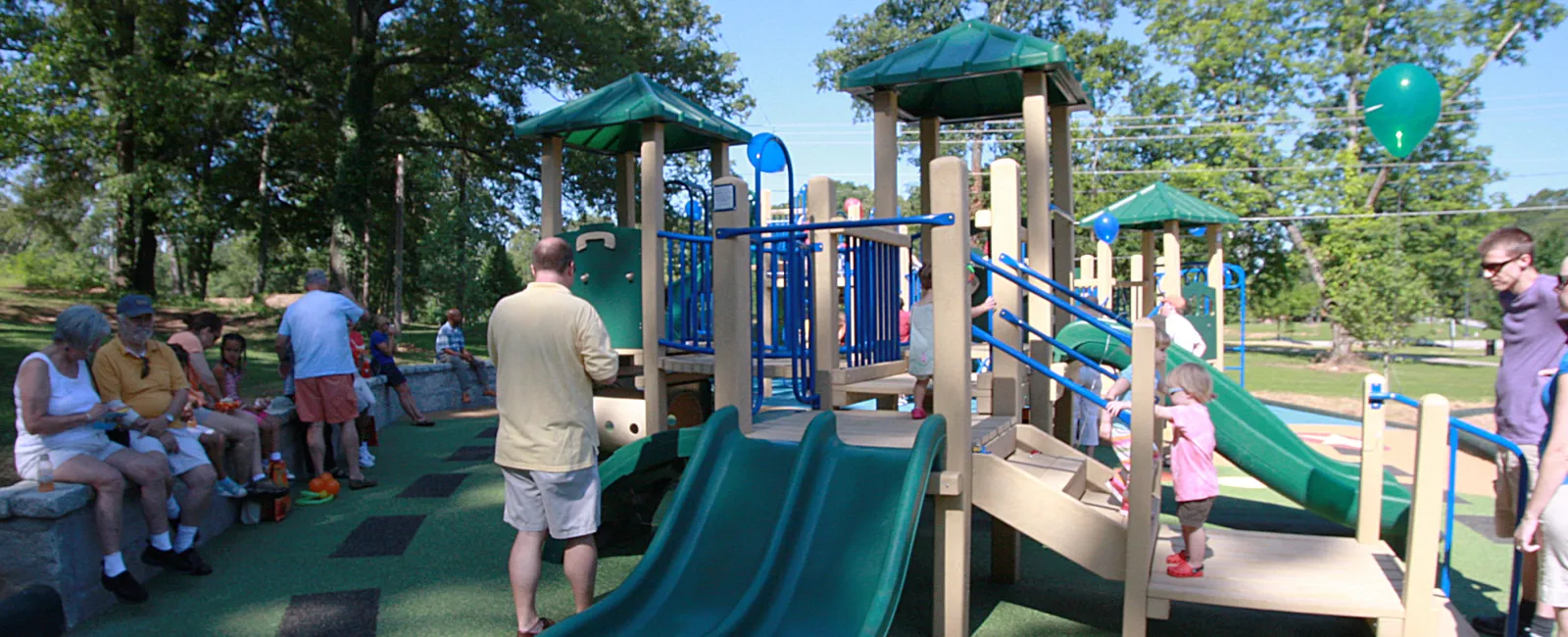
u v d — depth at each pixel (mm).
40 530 3982
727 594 3477
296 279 42156
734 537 3680
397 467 7875
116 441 4582
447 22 21203
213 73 19938
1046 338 4605
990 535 6160
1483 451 8984
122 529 4496
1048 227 5254
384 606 4391
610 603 3348
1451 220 29281
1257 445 5164
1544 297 3812
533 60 20594
